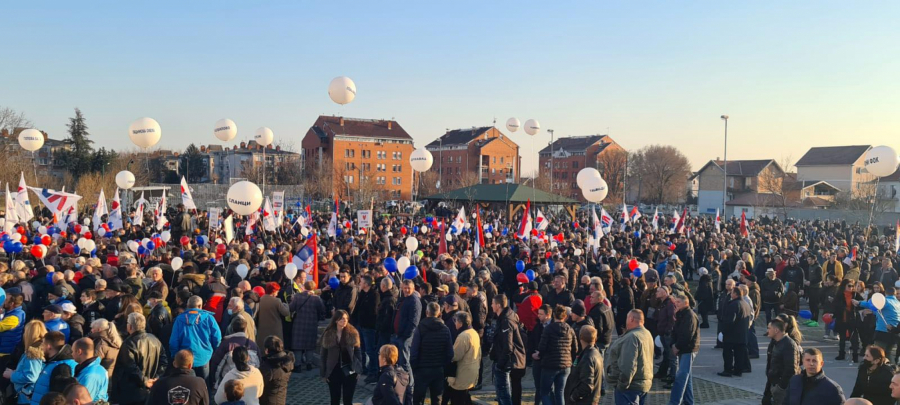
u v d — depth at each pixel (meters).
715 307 18.84
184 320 9.00
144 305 11.13
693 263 25.84
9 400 8.48
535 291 11.92
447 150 120.12
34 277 11.85
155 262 15.48
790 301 15.30
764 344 15.66
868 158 21.27
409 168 115.44
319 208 63.47
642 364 8.53
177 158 125.00
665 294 12.04
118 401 7.69
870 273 18.80
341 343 9.25
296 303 11.90
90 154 77.12
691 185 107.31
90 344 6.99
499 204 52.91
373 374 11.78
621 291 13.43
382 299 11.58
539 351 9.20
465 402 9.22
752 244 25.69
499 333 9.55
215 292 11.57
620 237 25.30
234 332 8.30
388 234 25.55
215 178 112.12
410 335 10.33
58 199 22.31
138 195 50.81
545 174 120.62
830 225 45.41
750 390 11.59
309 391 11.10
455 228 23.97
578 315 10.27
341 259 17.25
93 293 10.24
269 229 24.89
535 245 19.86
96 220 25.62
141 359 7.77
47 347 7.15
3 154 48.72
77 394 5.95
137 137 20.28
